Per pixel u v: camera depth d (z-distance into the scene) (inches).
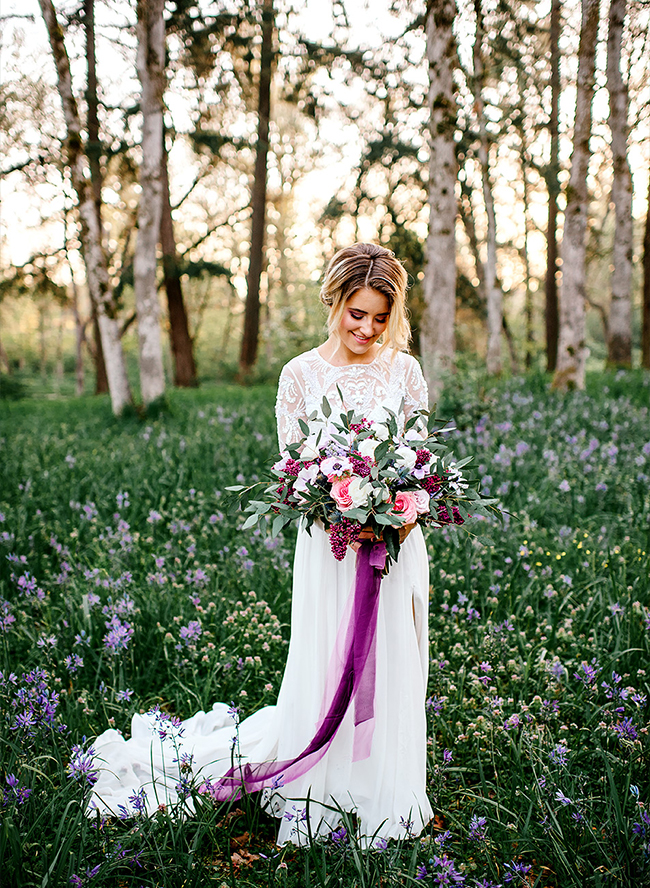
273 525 85.5
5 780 93.0
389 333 93.1
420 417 91.7
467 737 109.0
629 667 125.5
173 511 207.6
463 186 861.2
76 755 95.0
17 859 80.0
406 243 798.5
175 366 877.2
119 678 126.6
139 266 459.2
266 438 312.2
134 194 1020.5
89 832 88.5
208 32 559.8
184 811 91.2
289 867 89.9
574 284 449.4
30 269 891.4
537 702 113.2
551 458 241.1
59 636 136.9
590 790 97.9
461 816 97.8
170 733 109.4
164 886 83.0
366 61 668.7
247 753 107.8
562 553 172.6
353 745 95.3
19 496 243.3
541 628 142.2
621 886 81.9
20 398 1035.9
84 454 321.4
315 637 96.3
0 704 108.4
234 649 133.2
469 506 90.3
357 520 83.1
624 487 215.9
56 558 186.2
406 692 95.0
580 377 456.1
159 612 145.6
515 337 1027.9
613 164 642.2
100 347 1088.2
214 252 1397.6
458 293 890.1
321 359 95.2
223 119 733.3
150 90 440.5
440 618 144.2
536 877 87.9
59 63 406.6
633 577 162.9
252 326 875.4
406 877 84.0
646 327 725.3
